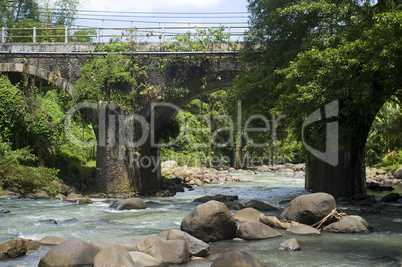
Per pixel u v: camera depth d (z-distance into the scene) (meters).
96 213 12.80
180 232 7.79
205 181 27.78
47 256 6.64
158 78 19.02
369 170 33.88
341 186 16.92
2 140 19.52
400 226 10.47
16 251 7.27
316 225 10.12
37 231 9.62
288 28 16.02
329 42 14.61
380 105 16.39
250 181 29.16
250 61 18.00
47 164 21.83
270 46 16.72
